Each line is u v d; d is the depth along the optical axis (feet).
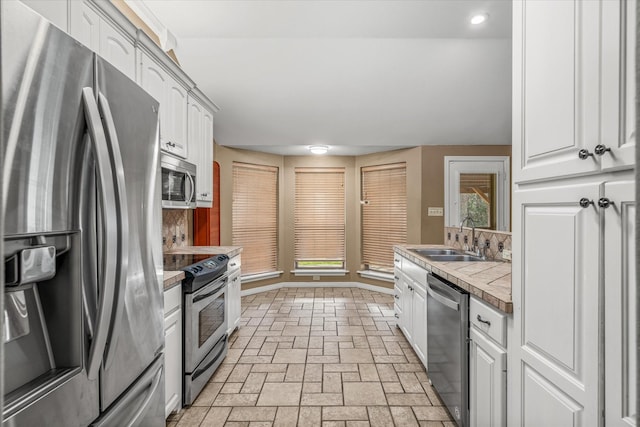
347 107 12.37
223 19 8.67
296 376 7.90
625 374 2.71
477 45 9.94
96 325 2.98
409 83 11.32
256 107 12.33
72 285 2.88
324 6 8.20
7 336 2.51
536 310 3.83
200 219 12.71
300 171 16.88
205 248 10.78
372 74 10.98
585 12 3.10
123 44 6.14
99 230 3.09
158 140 4.44
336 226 16.93
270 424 6.17
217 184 13.97
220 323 8.37
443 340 6.38
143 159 4.01
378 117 12.87
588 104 3.07
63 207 2.73
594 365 2.99
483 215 14.46
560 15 3.44
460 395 5.60
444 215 14.43
